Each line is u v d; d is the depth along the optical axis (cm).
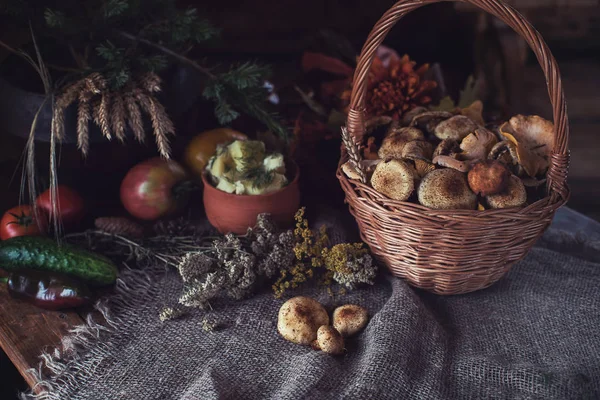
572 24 167
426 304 93
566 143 82
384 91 109
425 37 169
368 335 86
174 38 105
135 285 96
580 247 105
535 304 93
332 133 112
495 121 103
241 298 94
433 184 84
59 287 90
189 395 79
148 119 103
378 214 86
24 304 93
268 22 161
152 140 106
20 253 91
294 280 94
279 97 127
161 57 102
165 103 105
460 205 84
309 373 80
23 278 90
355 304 92
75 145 100
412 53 170
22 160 109
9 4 98
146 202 104
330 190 110
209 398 78
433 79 121
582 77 176
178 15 105
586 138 168
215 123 121
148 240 100
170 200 105
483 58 156
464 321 91
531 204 83
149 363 85
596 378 83
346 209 111
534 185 87
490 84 152
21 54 100
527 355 86
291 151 112
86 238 99
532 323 90
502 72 153
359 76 89
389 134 94
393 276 94
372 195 86
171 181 104
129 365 85
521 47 153
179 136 112
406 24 167
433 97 118
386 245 90
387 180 85
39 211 100
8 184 113
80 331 88
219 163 99
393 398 79
